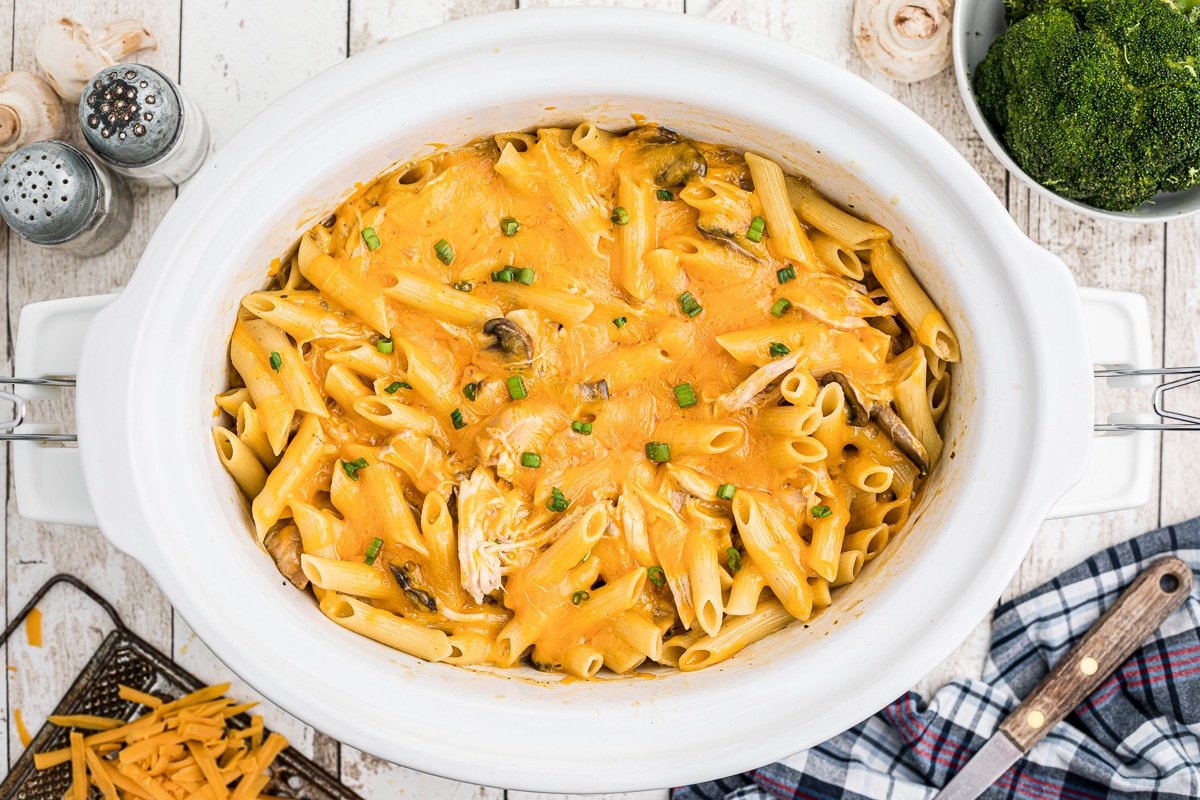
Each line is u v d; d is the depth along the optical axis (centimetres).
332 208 70
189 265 68
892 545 71
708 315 71
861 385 70
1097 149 75
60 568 81
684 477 70
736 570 71
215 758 79
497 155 71
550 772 67
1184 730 81
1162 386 73
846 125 68
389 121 67
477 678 70
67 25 77
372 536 70
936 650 67
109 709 81
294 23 80
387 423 70
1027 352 68
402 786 81
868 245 71
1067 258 81
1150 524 82
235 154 67
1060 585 81
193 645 81
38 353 73
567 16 66
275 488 69
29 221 76
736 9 79
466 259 71
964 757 81
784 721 68
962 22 77
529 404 70
